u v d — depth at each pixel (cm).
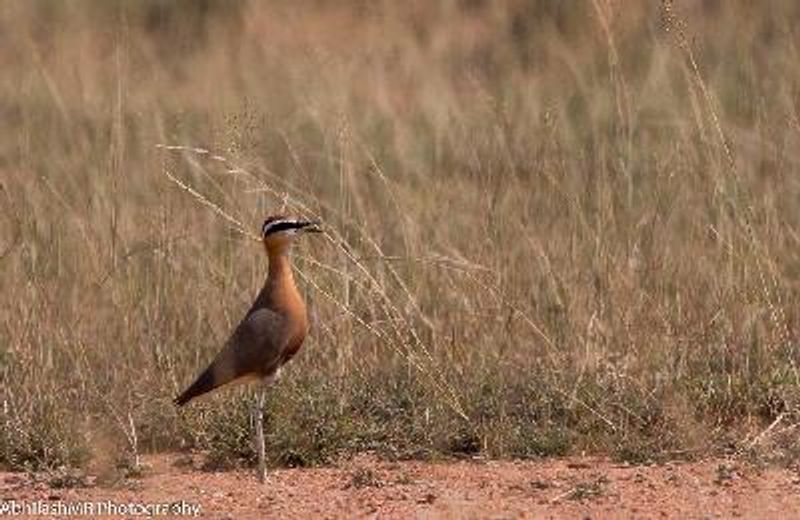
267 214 2939
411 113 4047
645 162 3114
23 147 3375
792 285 2789
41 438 2403
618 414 2458
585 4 4259
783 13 3866
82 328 2706
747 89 3478
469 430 2428
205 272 2811
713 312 2700
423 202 3145
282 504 2131
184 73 4547
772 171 3134
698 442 2355
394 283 2830
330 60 4141
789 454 2302
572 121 3612
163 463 2409
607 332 2680
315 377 2566
